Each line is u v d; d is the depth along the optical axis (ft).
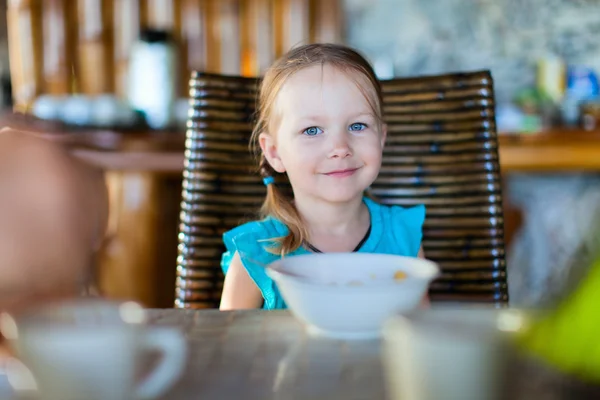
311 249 3.77
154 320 2.20
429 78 4.07
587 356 1.34
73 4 9.58
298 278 2.12
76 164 2.48
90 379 1.40
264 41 9.53
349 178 3.65
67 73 9.70
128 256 6.31
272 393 1.60
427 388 1.34
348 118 3.64
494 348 1.32
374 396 1.57
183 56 9.59
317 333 2.05
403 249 3.85
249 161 3.99
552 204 9.08
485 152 3.97
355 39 9.70
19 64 9.59
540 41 9.34
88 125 6.72
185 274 3.84
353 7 9.62
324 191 3.66
